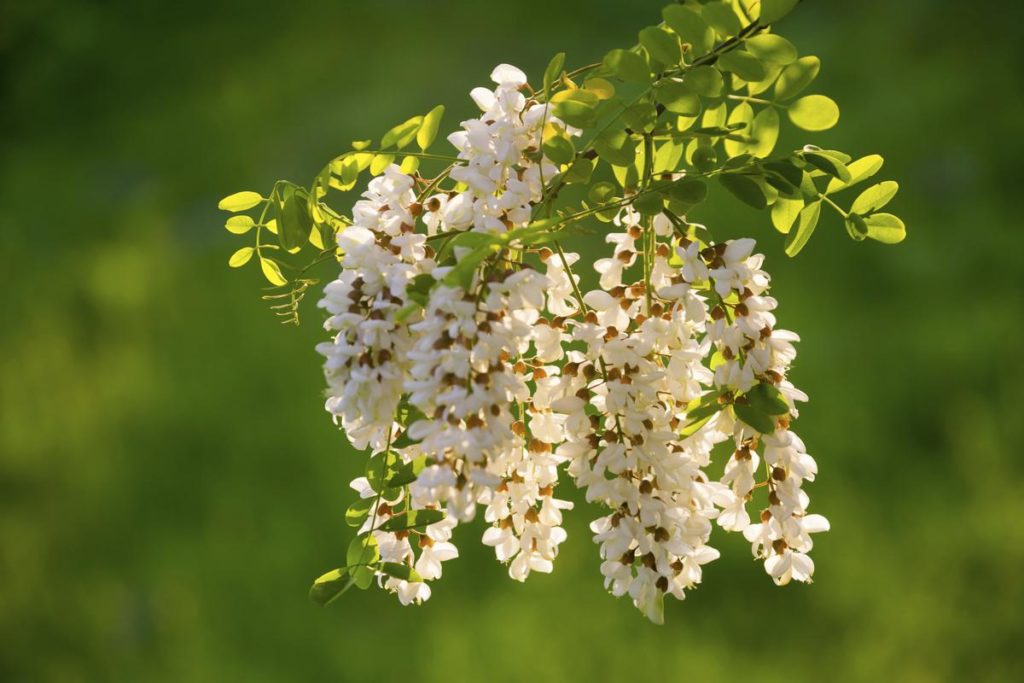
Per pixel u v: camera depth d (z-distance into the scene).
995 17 9.23
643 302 1.72
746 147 1.70
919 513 5.27
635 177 1.75
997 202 7.43
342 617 5.24
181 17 11.50
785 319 6.58
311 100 9.81
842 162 1.66
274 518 5.89
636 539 1.64
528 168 1.66
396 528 1.69
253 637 5.25
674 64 1.61
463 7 10.73
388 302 1.55
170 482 6.32
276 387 6.74
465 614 5.01
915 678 4.56
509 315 1.50
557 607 4.91
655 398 1.62
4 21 11.48
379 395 1.55
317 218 1.79
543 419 1.71
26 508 6.37
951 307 6.61
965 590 4.87
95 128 10.34
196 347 7.29
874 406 5.95
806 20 10.19
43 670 5.38
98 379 7.29
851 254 7.04
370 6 10.93
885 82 8.87
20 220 9.07
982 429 5.66
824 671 4.62
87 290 8.09
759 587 4.98
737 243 1.63
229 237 8.27
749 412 1.60
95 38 11.29
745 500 1.70
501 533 1.75
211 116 9.98
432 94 9.45
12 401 7.26
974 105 8.29
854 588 4.93
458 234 1.61
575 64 9.72
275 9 11.21
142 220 8.81
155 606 5.57
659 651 4.70
